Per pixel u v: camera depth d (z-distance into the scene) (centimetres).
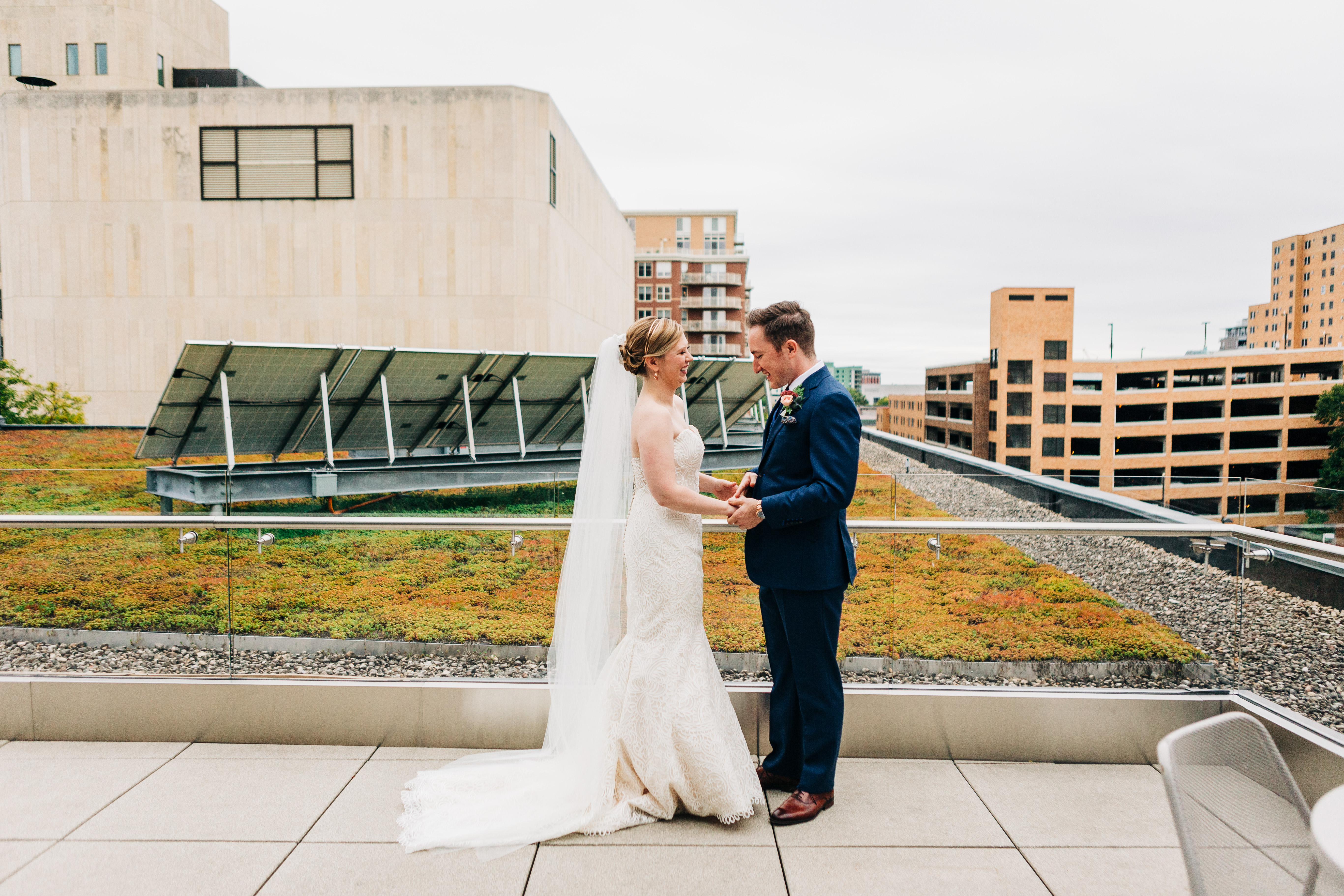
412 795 263
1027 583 303
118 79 2619
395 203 1966
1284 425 6581
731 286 7725
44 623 320
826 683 255
